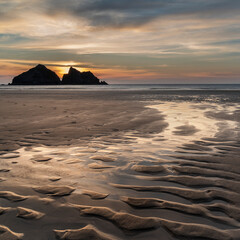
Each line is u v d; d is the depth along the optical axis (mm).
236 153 3750
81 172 2965
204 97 21391
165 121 7168
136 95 26094
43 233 1680
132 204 2111
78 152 3906
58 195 2291
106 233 1678
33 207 2053
